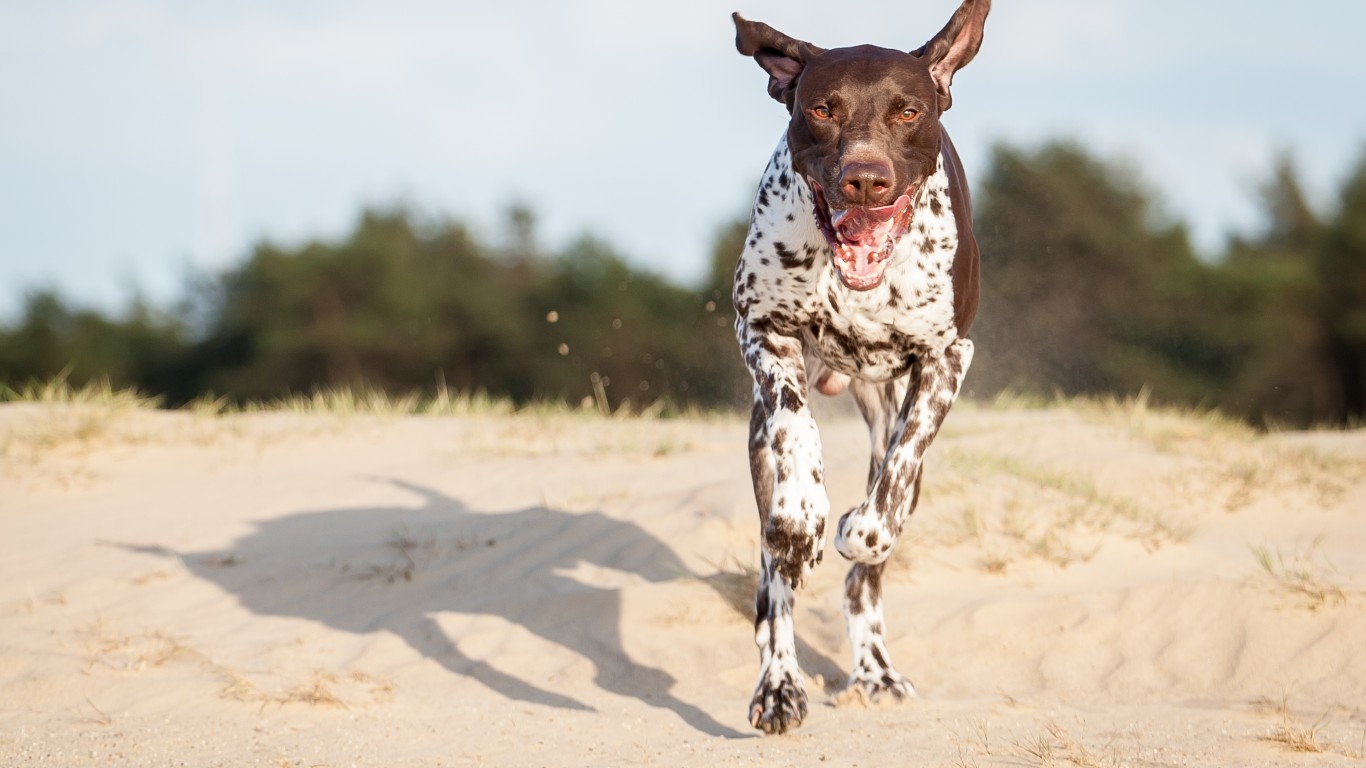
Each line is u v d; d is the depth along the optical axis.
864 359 5.82
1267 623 6.38
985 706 5.76
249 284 41.06
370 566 7.93
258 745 5.22
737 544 7.79
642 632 6.67
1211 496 9.00
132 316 41.78
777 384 5.47
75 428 10.89
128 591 7.73
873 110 5.28
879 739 5.27
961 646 6.49
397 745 5.26
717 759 5.02
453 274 42.09
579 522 8.30
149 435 10.93
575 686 6.25
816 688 6.21
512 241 44.78
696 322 36.53
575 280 39.81
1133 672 6.21
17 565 8.22
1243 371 32.81
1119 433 10.53
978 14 5.65
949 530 7.70
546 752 5.17
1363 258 33.06
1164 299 33.28
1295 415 32.56
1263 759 4.89
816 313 5.64
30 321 40.78
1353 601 6.46
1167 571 7.37
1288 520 8.74
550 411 12.17
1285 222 36.22
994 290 32.31
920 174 5.38
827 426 10.79
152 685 6.00
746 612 6.82
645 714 5.79
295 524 8.90
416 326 39.78
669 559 7.68
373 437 11.16
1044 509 8.05
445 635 6.84
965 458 8.98
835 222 5.29
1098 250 33.19
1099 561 7.47
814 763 4.93
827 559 7.35
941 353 5.74
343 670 6.45
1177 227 34.69
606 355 37.09
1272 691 5.98
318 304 40.41
